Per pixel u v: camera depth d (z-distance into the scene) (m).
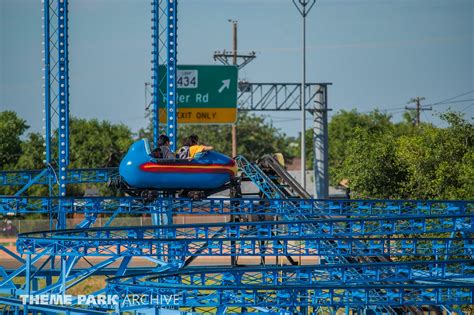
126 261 85.25
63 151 107.75
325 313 95.75
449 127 142.88
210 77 153.62
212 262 145.12
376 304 69.94
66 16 107.88
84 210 100.31
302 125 146.88
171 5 108.50
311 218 101.00
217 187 98.88
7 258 150.12
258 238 85.50
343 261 89.19
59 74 107.81
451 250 93.56
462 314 80.94
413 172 137.62
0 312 93.12
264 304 69.12
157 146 102.81
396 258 112.81
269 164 110.88
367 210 104.12
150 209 101.19
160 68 138.12
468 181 128.50
